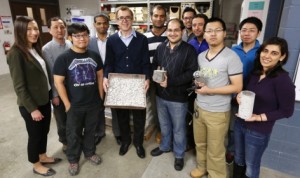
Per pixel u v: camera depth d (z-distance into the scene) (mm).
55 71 1690
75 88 1749
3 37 5461
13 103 3736
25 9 5762
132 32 1963
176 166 2070
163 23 2205
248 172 1597
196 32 2066
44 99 1752
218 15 4051
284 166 1994
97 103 1935
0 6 5242
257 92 1397
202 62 1596
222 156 1710
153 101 2545
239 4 3951
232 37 3865
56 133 2742
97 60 1852
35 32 1575
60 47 2023
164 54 1863
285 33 1683
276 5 2291
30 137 1801
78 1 6309
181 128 1979
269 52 1277
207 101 1589
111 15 4078
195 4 3650
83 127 2041
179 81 1772
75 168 2010
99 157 2195
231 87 1457
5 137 2643
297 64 1684
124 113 2160
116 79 1992
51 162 2133
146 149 2424
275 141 1960
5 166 2123
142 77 1991
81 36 1651
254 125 1424
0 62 5504
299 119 1809
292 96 1292
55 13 6566
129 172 2051
